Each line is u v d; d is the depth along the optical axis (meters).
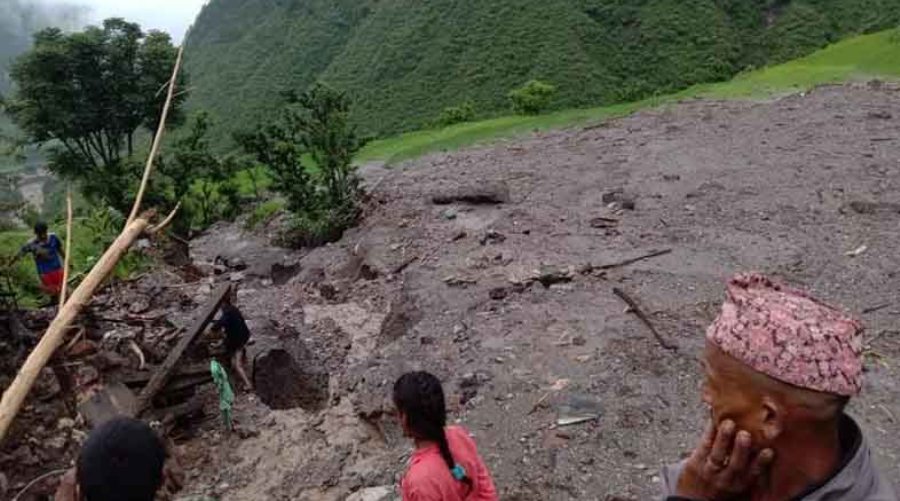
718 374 1.56
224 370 7.88
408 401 3.58
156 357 7.92
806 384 1.46
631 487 5.82
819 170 13.98
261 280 13.45
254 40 110.62
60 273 10.93
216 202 22.66
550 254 10.84
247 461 6.80
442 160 20.89
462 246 11.80
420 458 3.62
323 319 10.04
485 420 6.87
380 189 16.88
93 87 27.47
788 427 1.49
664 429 6.50
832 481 1.50
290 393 8.12
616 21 75.69
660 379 7.21
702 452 1.62
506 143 22.11
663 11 74.81
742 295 1.61
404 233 12.95
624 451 6.26
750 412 1.51
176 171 20.34
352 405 7.55
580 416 6.72
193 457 6.88
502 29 75.31
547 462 6.21
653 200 13.14
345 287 11.31
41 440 6.43
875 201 11.98
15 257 10.82
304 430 7.16
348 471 6.52
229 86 102.69
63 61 26.77
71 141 30.36
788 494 1.54
